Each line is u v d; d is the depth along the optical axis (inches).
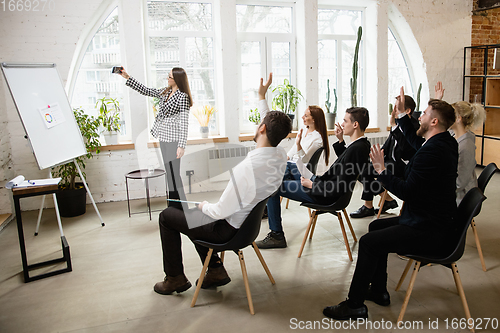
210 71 201.6
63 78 168.2
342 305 82.8
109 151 179.2
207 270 97.3
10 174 161.8
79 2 165.8
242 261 85.4
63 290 98.6
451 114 77.6
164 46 192.9
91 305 90.8
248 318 83.7
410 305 87.3
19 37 160.7
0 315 87.4
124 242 130.3
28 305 91.6
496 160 221.5
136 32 175.0
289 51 215.5
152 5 188.5
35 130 124.6
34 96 127.1
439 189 76.7
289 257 115.3
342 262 111.1
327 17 221.6
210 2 195.0
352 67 227.8
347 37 226.5
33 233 141.1
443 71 232.8
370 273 79.9
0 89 157.8
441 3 225.5
